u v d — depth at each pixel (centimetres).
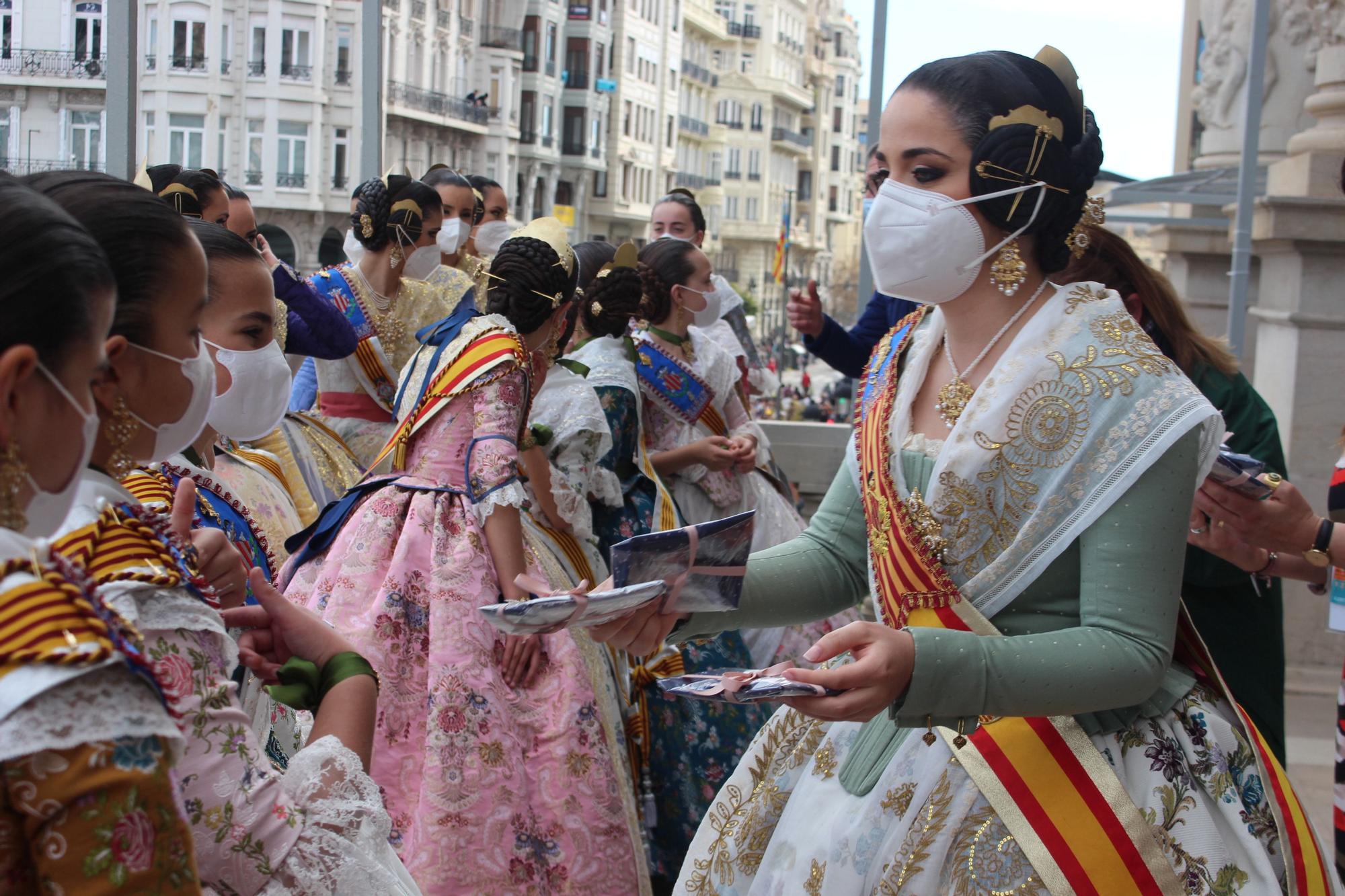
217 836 137
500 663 304
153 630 134
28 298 108
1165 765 187
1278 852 187
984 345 195
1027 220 187
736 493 469
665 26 6444
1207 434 183
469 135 4112
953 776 188
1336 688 569
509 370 314
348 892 148
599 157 5691
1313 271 573
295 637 173
